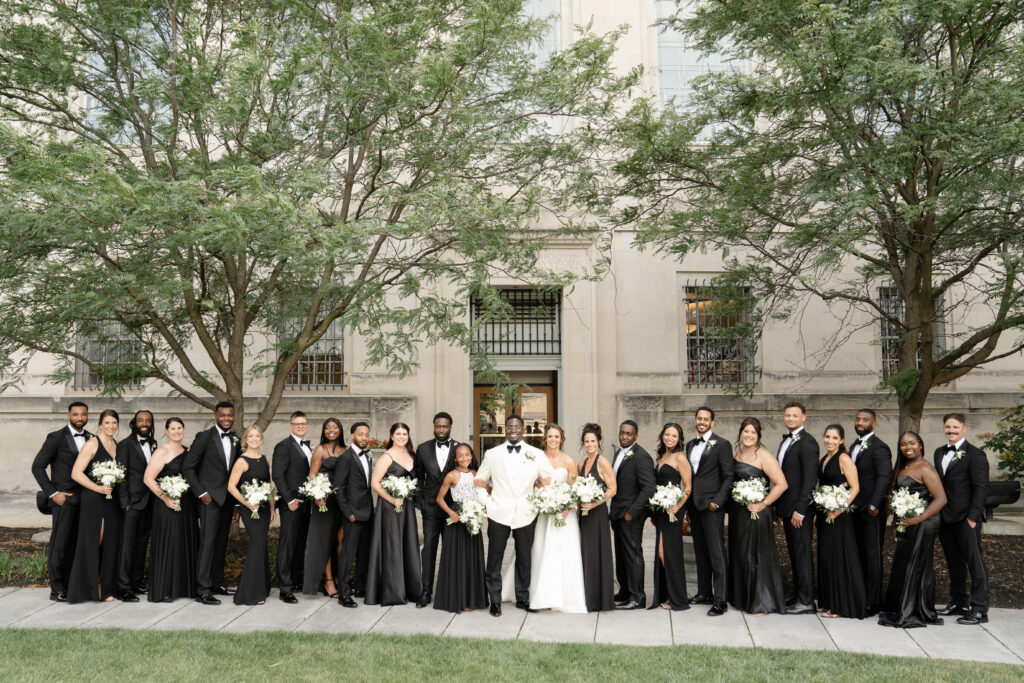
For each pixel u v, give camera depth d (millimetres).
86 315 8039
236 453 7715
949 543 6949
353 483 7441
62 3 8203
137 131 8867
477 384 15031
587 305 14602
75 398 14703
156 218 6578
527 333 14992
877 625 6664
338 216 8766
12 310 8148
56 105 8719
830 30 7180
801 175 9711
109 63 8680
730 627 6625
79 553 7375
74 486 7617
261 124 8977
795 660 5625
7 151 6250
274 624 6699
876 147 8125
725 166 9891
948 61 9141
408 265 8875
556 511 6934
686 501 7453
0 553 9172
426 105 7980
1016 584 7973
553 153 9719
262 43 7996
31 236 6965
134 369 8891
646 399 14312
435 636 6289
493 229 8625
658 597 7348
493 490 7285
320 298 9211
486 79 9398
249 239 6875
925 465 6832
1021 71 7996
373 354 8617
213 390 9219
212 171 7520
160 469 7484
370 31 7238
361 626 6652
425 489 7582
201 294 8852
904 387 9484
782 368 14688
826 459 7254
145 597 7684
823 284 14547
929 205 7879
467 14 8164
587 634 6441
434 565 7547
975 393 14727
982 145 7445
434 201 7266
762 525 7066
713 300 11953
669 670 5418
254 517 7395
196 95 7797
